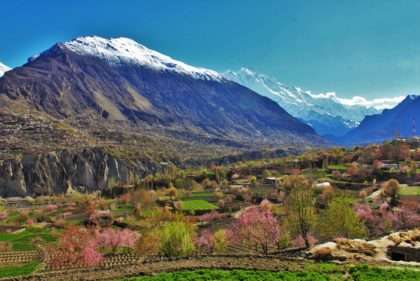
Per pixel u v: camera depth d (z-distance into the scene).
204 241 110.12
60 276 50.53
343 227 94.81
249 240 97.00
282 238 94.75
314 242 94.12
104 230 148.50
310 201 97.44
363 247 61.44
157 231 105.75
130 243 128.12
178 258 57.34
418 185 184.00
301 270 49.81
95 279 48.34
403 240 65.44
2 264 129.38
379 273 47.25
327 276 46.72
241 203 196.50
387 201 152.75
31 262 131.25
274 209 138.88
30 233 181.88
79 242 122.75
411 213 127.50
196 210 185.62
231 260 55.31
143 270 51.44
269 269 50.56
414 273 47.12
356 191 188.25
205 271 49.44
